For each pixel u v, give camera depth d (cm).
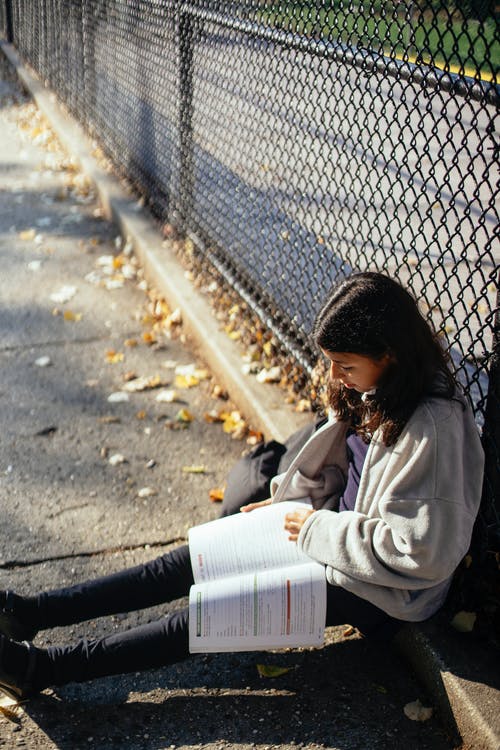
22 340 471
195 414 400
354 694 250
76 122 835
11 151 825
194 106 501
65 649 245
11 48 1206
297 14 341
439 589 233
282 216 484
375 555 220
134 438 382
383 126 565
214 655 264
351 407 242
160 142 567
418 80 250
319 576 232
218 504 340
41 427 389
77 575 302
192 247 518
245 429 383
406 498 213
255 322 436
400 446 215
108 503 339
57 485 349
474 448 222
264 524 252
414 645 249
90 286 541
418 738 235
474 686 229
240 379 396
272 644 234
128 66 624
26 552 312
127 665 244
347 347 208
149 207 607
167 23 521
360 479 235
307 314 379
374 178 552
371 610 238
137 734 239
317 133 351
